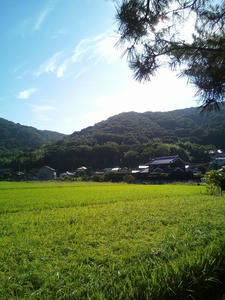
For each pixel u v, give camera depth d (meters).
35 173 65.88
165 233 5.02
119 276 2.77
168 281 2.39
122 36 2.55
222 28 2.68
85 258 3.56
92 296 2.21
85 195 15.95
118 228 5.68
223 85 2.60
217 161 47.81
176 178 34.88
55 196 15.56
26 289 2.62
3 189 23.56
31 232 5.42
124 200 12.76
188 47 2.65
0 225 6.40
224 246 3.22
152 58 2.70
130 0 2.35
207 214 7.50
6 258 3.65
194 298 2.34
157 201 11.78
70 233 5.14
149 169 42.88
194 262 2.76
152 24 2.55
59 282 2.69
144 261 3.35
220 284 2.75
